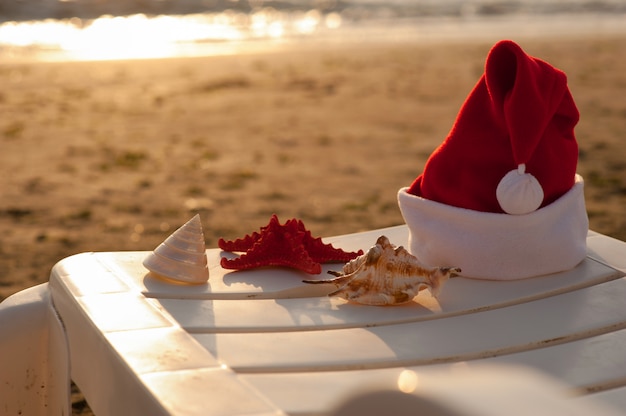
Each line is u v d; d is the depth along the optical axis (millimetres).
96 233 3535
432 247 1940
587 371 1629
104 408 1671
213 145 5258
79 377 1779
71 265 1938
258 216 3803
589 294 1854
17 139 5363
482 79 1927
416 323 1762
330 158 4949
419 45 10555
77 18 12906
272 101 6723
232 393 1527
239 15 14391
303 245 1965
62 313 1855
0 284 2908
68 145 5227
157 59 9180
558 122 1942
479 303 1822
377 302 1810
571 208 1938
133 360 1605
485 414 1052
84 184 4344
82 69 8383
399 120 6020
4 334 1886
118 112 6281
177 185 4344
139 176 4516
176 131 5660
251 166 4754
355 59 9180
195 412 1485
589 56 9070
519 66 1850
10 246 3326
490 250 1896
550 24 13695
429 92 7094
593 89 7012
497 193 1884
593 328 1739
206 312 1778
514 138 1863
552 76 1886
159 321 1727
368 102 6688
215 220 3730
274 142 5348
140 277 1897
